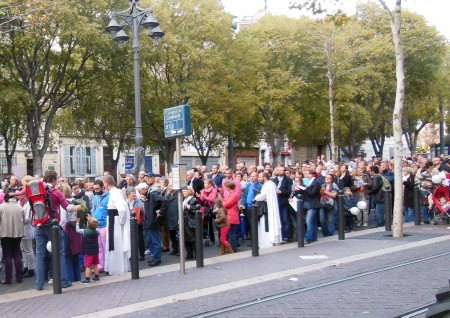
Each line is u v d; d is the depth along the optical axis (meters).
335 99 35.91
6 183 12.84
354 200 15.23
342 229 13.11
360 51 33.88
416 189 15.23
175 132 9.64
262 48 33.31
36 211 9.00
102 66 25.23
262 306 7.26
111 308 7.66
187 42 27.34
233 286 8.63
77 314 7.42
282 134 36.56
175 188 9.76
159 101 28.30
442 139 44.44
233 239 12.45
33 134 24.97
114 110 27.73
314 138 44.88
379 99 40.81
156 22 16.44
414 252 10.78
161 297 8.17
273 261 10.68
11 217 9.80
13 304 8.16
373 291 7.77
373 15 39.56
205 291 8.38
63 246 9.43
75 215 9.59
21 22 20.86
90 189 14.50
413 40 37.91
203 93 27.92
